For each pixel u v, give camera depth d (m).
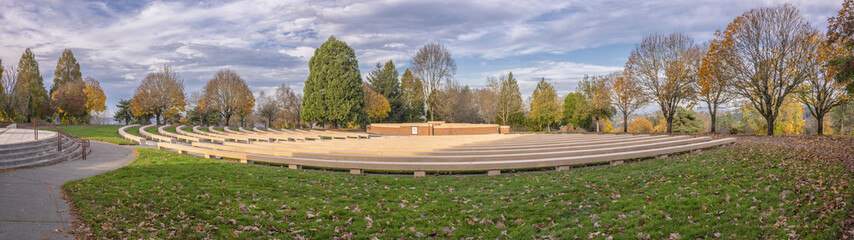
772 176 9.10
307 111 45.50
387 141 21.97
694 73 32.81
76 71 56.78
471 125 40.62
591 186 9.42
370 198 8.91
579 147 16.00
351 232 6.64
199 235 6.21
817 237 5.43
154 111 46.84
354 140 23.48
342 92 44.31
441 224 7.06
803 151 14.34
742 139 23.39
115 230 6.10
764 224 6.15
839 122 46.34
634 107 39.19
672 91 33.12
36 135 16.17
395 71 65.94
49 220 6.45
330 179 11.05
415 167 11.84
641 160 14.66
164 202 7.83
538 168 13.15
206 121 60.38
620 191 8.80
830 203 6.69
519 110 57.94
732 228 6.10
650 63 34.22
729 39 26.91
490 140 22.50
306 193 9.30
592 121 56.41
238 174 11.41
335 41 45.06
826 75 24.62
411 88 64.38
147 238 5.88
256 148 16.08
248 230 6.58
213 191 8.93
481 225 7.02
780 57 25.55
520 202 8.31
